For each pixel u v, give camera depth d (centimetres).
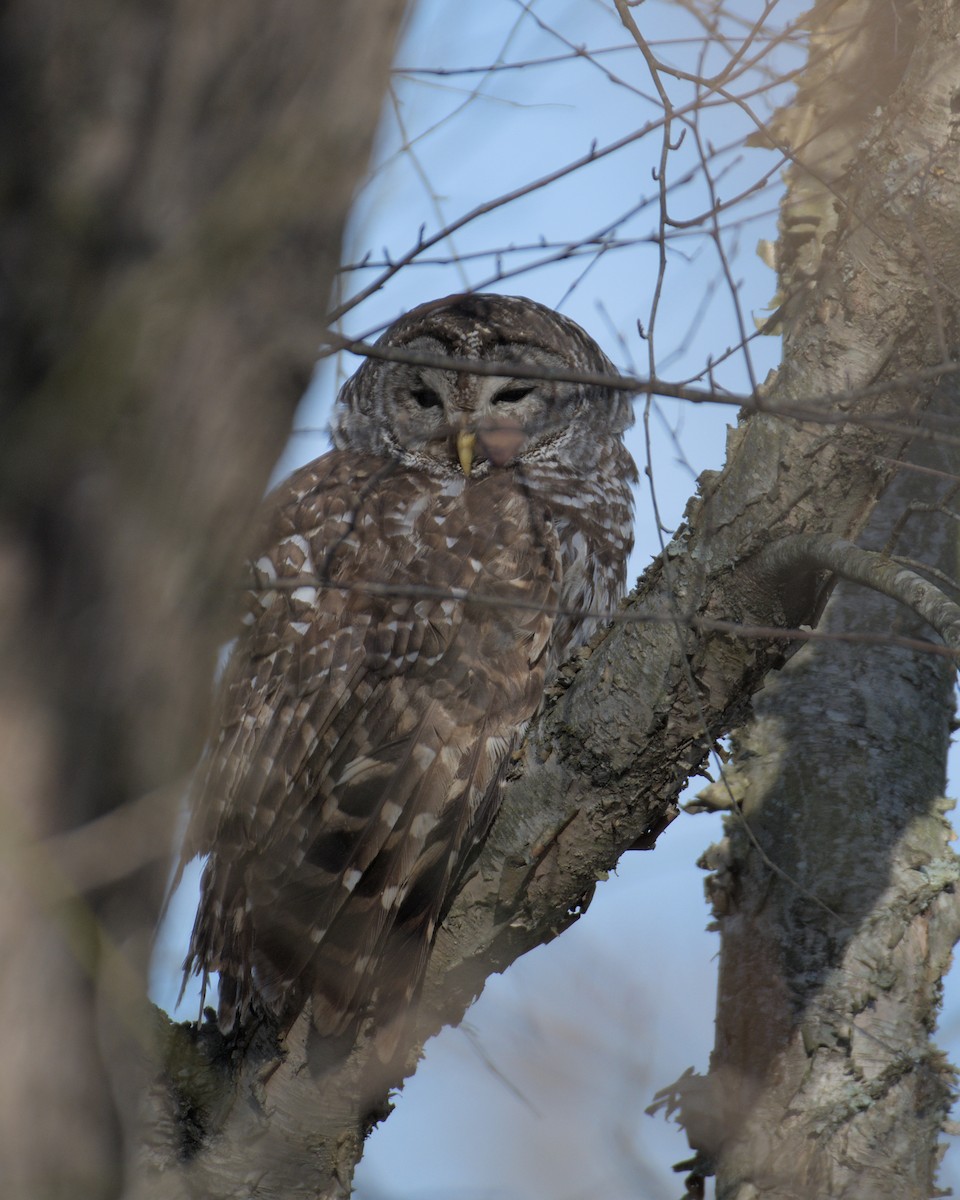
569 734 843
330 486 1147
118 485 357
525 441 1189
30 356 349
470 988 895
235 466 376
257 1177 810
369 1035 851
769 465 761
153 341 354
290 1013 852
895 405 745
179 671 374
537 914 880
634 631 818
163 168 360
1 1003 350
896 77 961
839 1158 912
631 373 749
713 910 991
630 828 852
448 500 1130
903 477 1001
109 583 360
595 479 1216
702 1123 934
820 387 750
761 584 774
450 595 704
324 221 385
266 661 1014
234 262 363
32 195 351
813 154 995
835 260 762
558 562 1116
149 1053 431
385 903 903
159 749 371
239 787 969
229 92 367
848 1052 932
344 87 382
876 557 726
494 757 982
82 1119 359
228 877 948
